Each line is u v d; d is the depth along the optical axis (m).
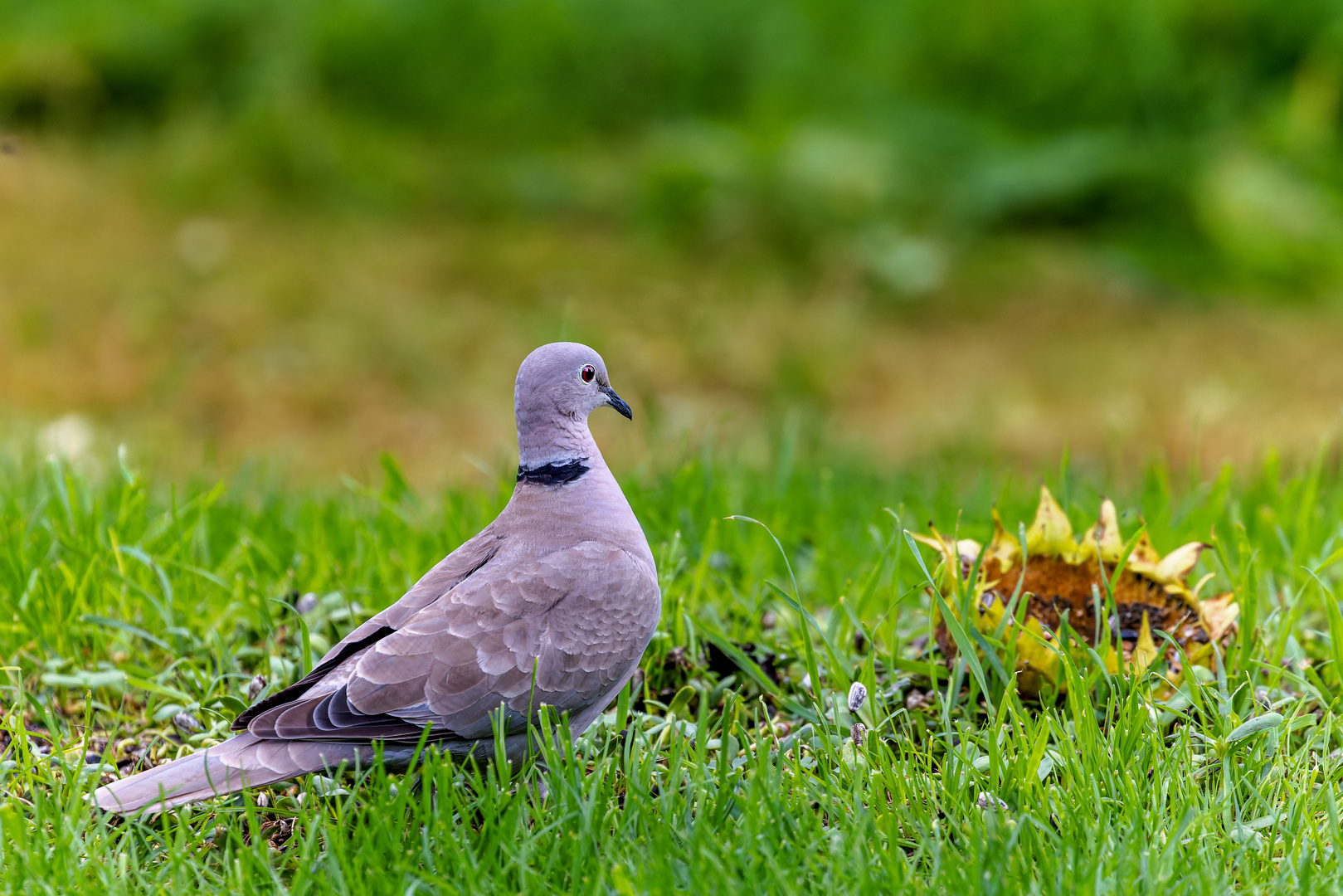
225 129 19.89
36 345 15.65
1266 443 14.07
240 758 5.36
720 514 8.93
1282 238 18.73
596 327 16.78
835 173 19.12
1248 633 6.80
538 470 6.36
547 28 21.50
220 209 18.80
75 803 5.65
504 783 5.68
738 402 15.54
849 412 15.41
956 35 21.00
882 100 20.75
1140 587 7.04
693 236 18.95
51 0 21.83
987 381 16.03
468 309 17.14
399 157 20.16
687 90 21.50
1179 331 17.30
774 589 6.58
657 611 6.21
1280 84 20.44
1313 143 19.83
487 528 6.39
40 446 12.48
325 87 20.98
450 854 5.33
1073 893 4.99
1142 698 6.30
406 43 21.28
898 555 7.47
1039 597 7.05
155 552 8.36
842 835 5.41
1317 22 20.28
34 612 7.41
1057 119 20.61
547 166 20.22
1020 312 17.72
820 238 18.70
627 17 21.81
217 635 7.45
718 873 5.05
